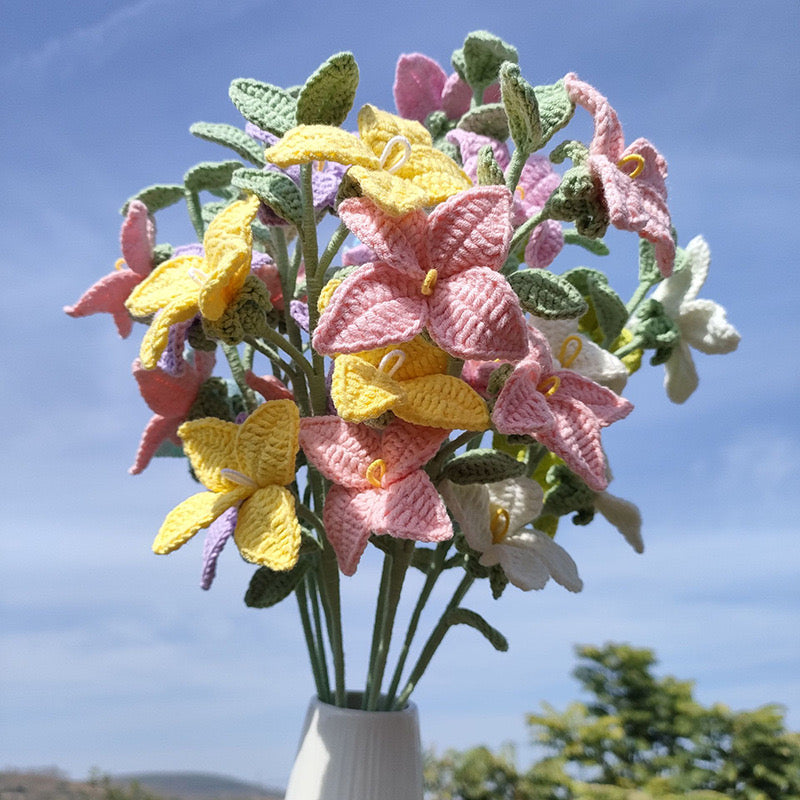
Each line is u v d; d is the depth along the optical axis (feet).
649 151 1.96
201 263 2.09
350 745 2.15
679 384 2.69
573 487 2.39
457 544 2.20
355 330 1.66
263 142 2.27
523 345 1.69
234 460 2.02
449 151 2.49
